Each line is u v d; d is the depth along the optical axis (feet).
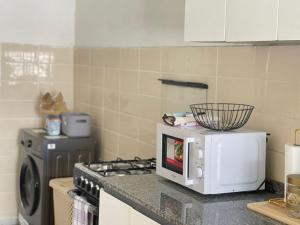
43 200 13.87
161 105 12.16
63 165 14.15
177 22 11.47
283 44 8.75
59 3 16.67
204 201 8.24
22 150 15.65
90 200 10.56
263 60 9.18
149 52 12.62
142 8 12.84
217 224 7.10
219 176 8.44
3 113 16.20
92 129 15.70
